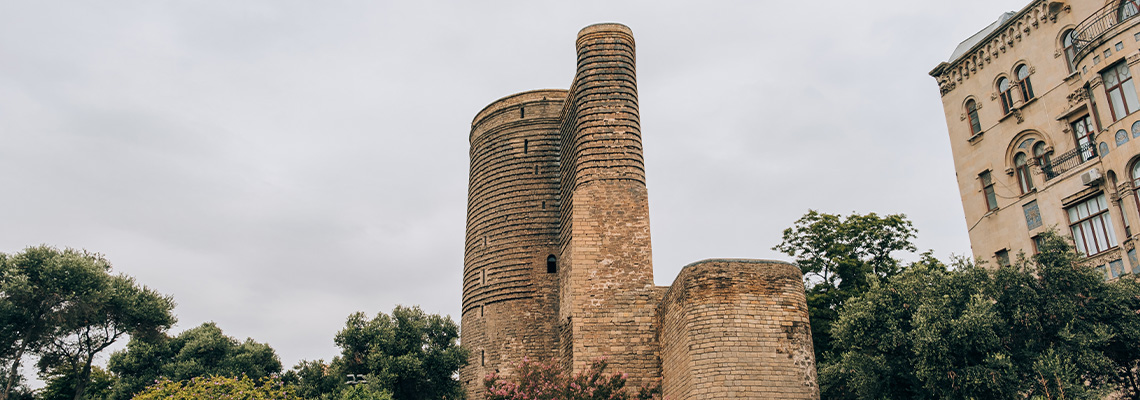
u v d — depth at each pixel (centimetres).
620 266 3794
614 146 4009
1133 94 3347
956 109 4384
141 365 5125
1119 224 3381
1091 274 2644
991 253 4047
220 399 3594
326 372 4775
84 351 4556
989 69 4191
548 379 3103
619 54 4209
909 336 2672
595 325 3681
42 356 4453
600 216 3884
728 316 3061
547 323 4600
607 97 4106
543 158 4988
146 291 4731
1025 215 3881
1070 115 3691
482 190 5172
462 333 5050
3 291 4081
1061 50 3762
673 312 3391
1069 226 3647
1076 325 2603
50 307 4212
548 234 4788
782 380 2980
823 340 3881
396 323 4791
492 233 4975
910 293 2819
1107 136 3441
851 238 4288
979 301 2600
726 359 2989
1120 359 2692
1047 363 2477
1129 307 2652
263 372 5116
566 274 4359
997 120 4100
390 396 4031
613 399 3008
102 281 4412
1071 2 3722
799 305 3141
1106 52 3456
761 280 3148
